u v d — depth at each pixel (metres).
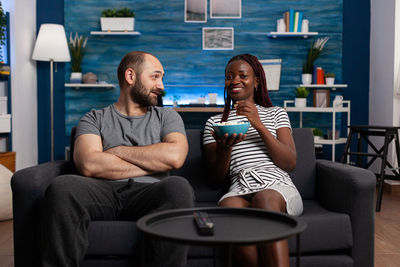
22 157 4.49
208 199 1.99
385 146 3.46
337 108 4.38
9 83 4.19
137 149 1.73
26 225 1.58
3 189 2.99
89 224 1.51
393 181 4.11
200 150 2.05
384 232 2.76
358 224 1.66
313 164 2.05
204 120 4.99
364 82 5.00
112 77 4.96
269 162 1.85
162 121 1.87
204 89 5.02
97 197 1.57
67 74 4.93
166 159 1.71
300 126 4.81
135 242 1.50
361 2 4.95
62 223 1.40
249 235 0.99
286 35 4.86
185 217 1.17
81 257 1.42
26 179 1.59
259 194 1.61
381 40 4.64
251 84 2.01
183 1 4.94
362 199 1.66
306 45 4.98
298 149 2.05
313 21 4.96
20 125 4.43
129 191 1.66
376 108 4.77
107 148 1.80
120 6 4.92
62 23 4.92
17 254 1.60
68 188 1.44
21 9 4.45
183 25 4.96
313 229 1.59
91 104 4.96
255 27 4.97
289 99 5.01
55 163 1.87
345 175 1.70
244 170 1.82
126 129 1.82
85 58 4.94
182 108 4.54
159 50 4.98
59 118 4.97
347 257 1.66
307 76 4.78
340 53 4.98
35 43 4.80
